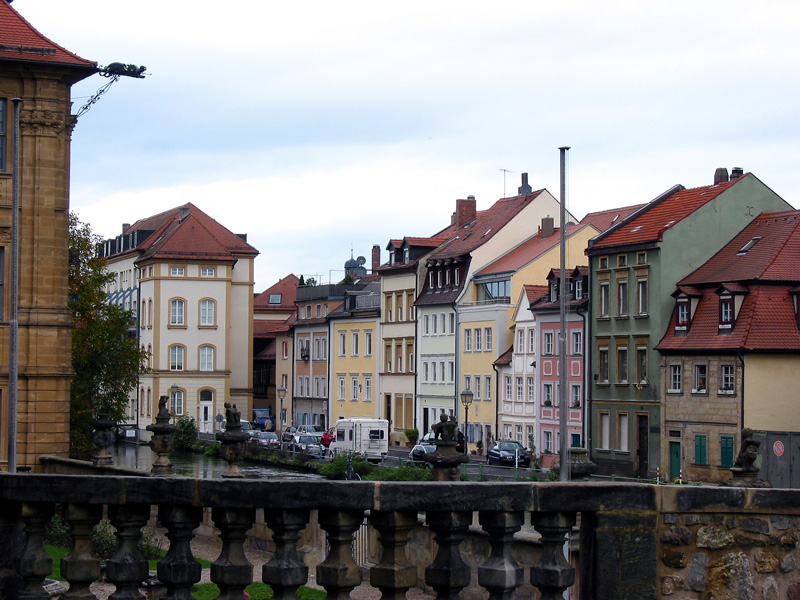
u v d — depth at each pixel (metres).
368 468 63.47
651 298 70.12
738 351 62.28
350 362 112.06
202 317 118.50
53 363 42.94
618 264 73.62
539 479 51.47
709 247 70.75
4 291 42.84
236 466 32.41
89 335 61.66
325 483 8.16
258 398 135.75
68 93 43.72
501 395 86.56
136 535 8.66
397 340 103.94
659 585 9.52
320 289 119.81
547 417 79.94
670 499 9.54
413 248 102.69
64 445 43.16
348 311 112.50
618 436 72.50
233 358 123.25
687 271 70.38
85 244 62.97
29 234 43.00
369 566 9.80
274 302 151.12
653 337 69.88
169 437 36.41
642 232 72.31
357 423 84.69
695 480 64.38
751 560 9.96
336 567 8.21
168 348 117.06
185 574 8.48
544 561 8.77
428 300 98.25
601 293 75.00
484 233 96.75
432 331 97.69
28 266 42.97
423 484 8.26
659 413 68.62
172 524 8.47
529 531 10.83
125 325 64.81
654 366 69.62
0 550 9.03
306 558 16.67
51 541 9.21
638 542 9.41
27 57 42.44
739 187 71.56
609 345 73.88
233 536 8.38
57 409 43.00
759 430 60.47
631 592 9.36
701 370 65.81
